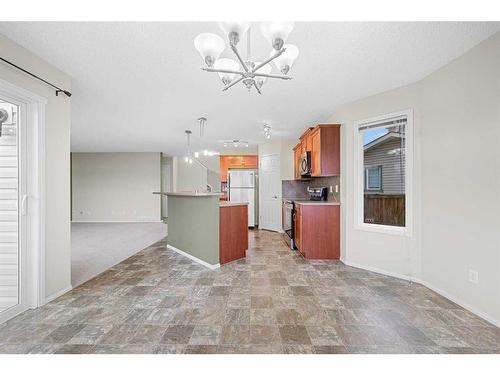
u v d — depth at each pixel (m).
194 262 3.48
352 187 3.31
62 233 2.39
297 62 2.24
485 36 1.89
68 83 2.47
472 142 2.07
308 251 3.63
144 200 7.67
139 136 5.42
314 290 2.52
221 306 2.17
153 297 2.34
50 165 2.25
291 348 1.61
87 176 7.66
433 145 2.48
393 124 2.94
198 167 8.80
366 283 2.71
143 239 5.09
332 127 3.56
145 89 2.82
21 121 2.05
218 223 3.29
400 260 2.85
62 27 1.73
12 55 1.89
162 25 1.71
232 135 5.32
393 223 3.01
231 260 3.53
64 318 1.95
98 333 1.75
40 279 2.14
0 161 2.05
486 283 1.96
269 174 6.20
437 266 2.46
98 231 6.05
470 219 2.09
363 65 2.30
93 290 2.49
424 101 2.59
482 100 1.98
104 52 2.06
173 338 1.70
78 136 5.42
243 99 3.16
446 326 1.87
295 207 4.22
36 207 2.12
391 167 3.03
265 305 2.19
